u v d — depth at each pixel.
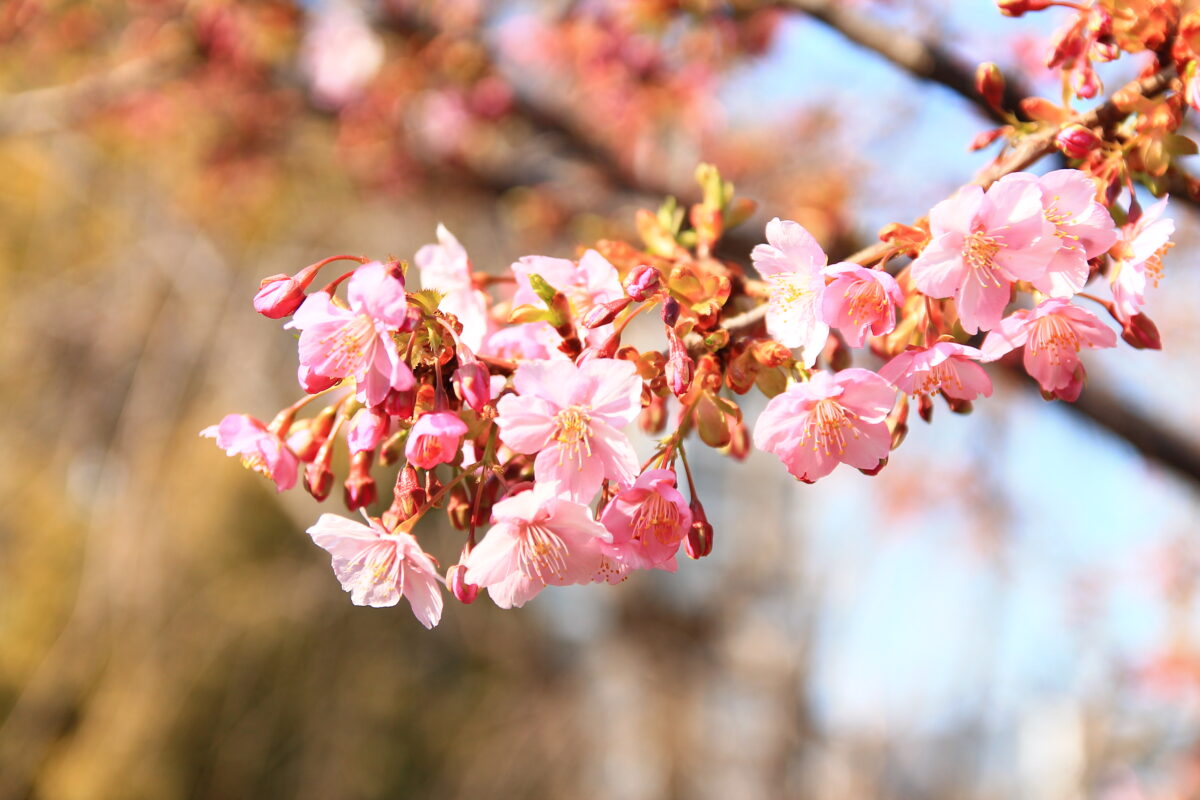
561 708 8.97
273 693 9.53
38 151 6.75
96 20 5.03
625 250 1.82
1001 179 1.40
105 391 7.50
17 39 4.95
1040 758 8.30
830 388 1.43
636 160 4.74
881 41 2.60
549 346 1.58
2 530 8.26
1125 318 1.55
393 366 1.34
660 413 1.91
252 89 5.25
